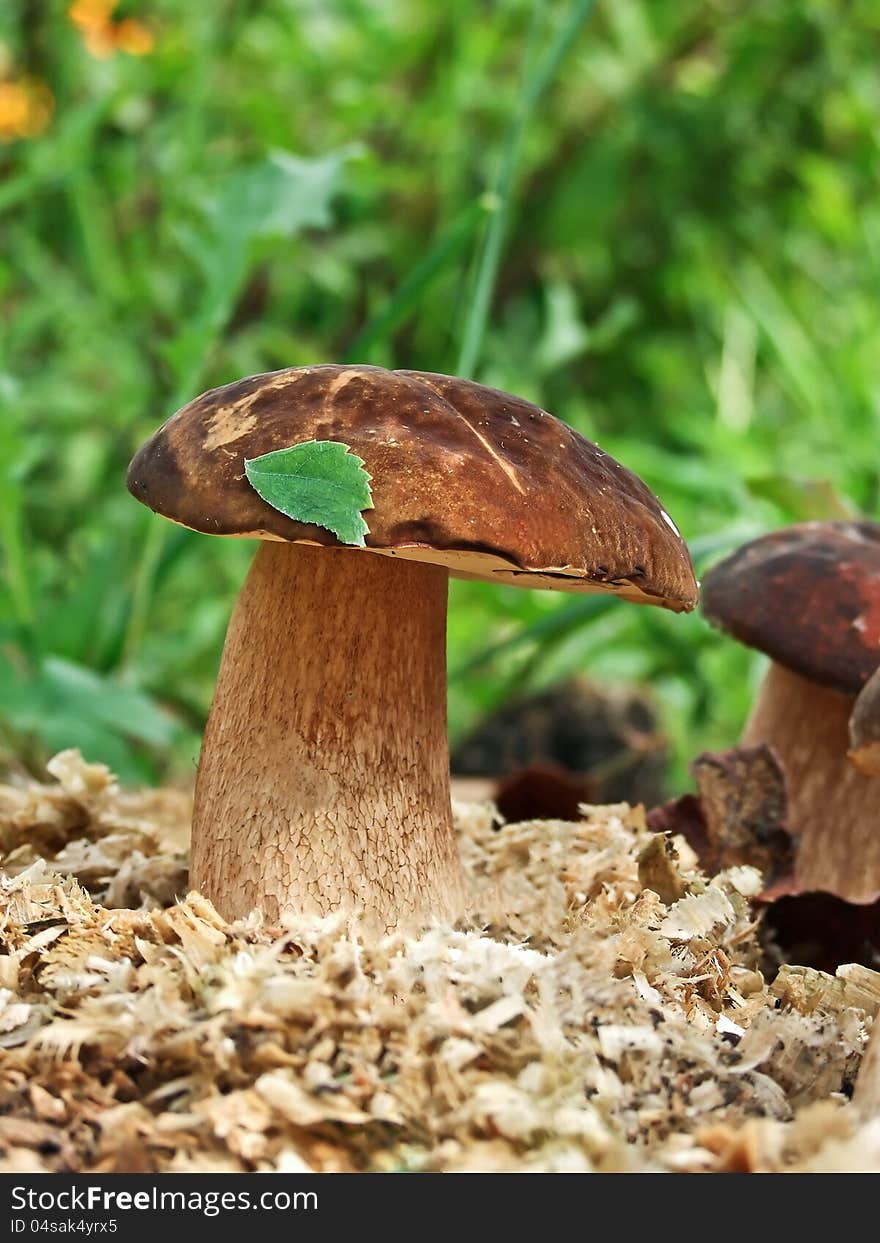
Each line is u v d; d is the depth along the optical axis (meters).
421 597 0.62
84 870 0.66
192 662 1.23
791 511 0.86
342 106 1.34
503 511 0.58
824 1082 0.58
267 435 0.59
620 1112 0.56
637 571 0.60
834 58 1.57
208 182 1.28
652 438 1.66
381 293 1.57
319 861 0.61
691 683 1.10
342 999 0.57
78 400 1.26
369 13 1.42
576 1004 0.58
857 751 0.61
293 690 0.61
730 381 1.40
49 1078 0.56
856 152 1.62
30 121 1.22
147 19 1.32
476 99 1.50
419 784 0.62
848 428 1.23
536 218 1.67
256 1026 0.56
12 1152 0.55
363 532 0.57
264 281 1.44
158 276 1.26
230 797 0.62
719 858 0.70
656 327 1.76
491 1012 0.57
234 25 1.31
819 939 0.67
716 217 1.68
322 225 0.84
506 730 1.04
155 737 0.83
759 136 1.65
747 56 1.59
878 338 1.26
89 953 0.59
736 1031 0.60
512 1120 0.55
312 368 0.60
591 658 1.18
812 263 1.60
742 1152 0.54
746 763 0.70
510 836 0.70
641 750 1.00
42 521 1.26
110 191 1.33
